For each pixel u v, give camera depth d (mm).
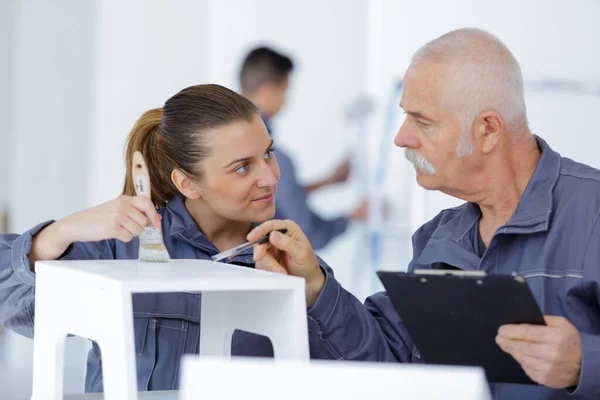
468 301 1987
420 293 2031
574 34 5477
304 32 5848
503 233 2543
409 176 5820
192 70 5895
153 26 5855
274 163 2662
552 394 2473
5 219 6590
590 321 2459
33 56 6355
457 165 2543
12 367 6355
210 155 2523
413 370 1344
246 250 2715
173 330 2619
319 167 5832
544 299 2484
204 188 2574
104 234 2305
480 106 2492
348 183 5840
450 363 2203
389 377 1353
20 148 6414
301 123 5832
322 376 1377
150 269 2145
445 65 2510
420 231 2916
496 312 1992
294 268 2441
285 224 2410
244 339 2654
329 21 5836
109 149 5855
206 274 2037
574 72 5477
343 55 5848
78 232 2330
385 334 2773
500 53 2539
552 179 2549
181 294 2619
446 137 2512
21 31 6375
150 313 2594
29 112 6387
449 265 2713
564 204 2518
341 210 5828
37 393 2322
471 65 2498
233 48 5855
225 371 1413
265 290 2160
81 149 6414
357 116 5848
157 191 2746
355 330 2613
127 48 5840
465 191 2611
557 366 2057
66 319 2148
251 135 2535
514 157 2594
